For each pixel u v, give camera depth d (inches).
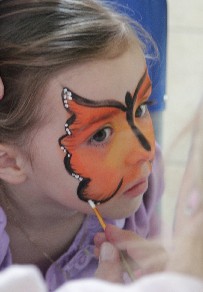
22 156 41.7
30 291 32.8
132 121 41.8
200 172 34.9
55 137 41.1
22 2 41.6
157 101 45.9
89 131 41.1
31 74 40.5
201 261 34.1
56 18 41.1
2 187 42.8
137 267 38.2
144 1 46.6
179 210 35.9
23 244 43.8
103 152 41.6
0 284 32.8
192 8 77.8
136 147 42.0
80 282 34.3
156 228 41.3
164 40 47.8
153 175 42.8
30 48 40.5
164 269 35.1
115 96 41.1
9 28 41.1
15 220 43.2
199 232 34.4
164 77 47.1
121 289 33.9
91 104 40.8
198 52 66.2
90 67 40.6
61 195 42.1
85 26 41.0
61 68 40.4
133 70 41.5
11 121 41.1
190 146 36.1
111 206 42.6
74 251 43.9
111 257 39.3
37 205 42.9
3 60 40.8
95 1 43.0
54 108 40.7
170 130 39.1
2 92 40.7
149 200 42.9
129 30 42.2
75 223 43.8
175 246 34.9
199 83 43.9
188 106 40.8
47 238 43.8
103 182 41.9
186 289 33.6
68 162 41.4
